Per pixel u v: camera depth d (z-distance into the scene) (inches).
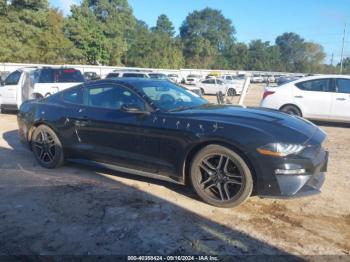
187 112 174.4
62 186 188.4
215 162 161.9
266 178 149.5
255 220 149.7
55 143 215.0
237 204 157.9
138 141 180.4
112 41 2444.6
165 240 133.2
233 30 4574.3
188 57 3742.6
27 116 230.2
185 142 164.6
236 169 156.8
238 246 129.3
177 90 207.6
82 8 2305.6
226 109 182.5
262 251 126.2
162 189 183.8
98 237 135.5
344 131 379.2
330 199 173.9
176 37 4003.4
